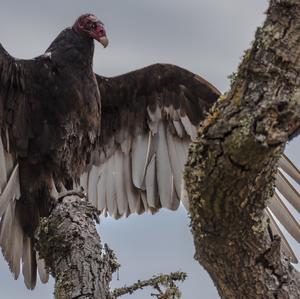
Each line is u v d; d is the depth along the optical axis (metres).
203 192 6.10
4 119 11.13
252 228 6.31
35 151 11.23
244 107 5.87
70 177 11.48
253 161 5.84
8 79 11.09
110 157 12.65
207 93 12.30
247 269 6.52
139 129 12.66
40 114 11.26
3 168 11.09
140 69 12.49
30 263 10.98
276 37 5.86
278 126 5.79
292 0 5.80
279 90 5.82
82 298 8.12
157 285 8.03
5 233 10.94
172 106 12.54
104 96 12.52
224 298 6.80
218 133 5.90
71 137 11.42
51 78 11.30
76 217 9.05
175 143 12.54
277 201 10.73
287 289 6.56
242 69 5.95
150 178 12.58
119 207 12.53
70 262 8.59
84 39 11.72
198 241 6.47
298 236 10.59
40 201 11.20
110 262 8.70
